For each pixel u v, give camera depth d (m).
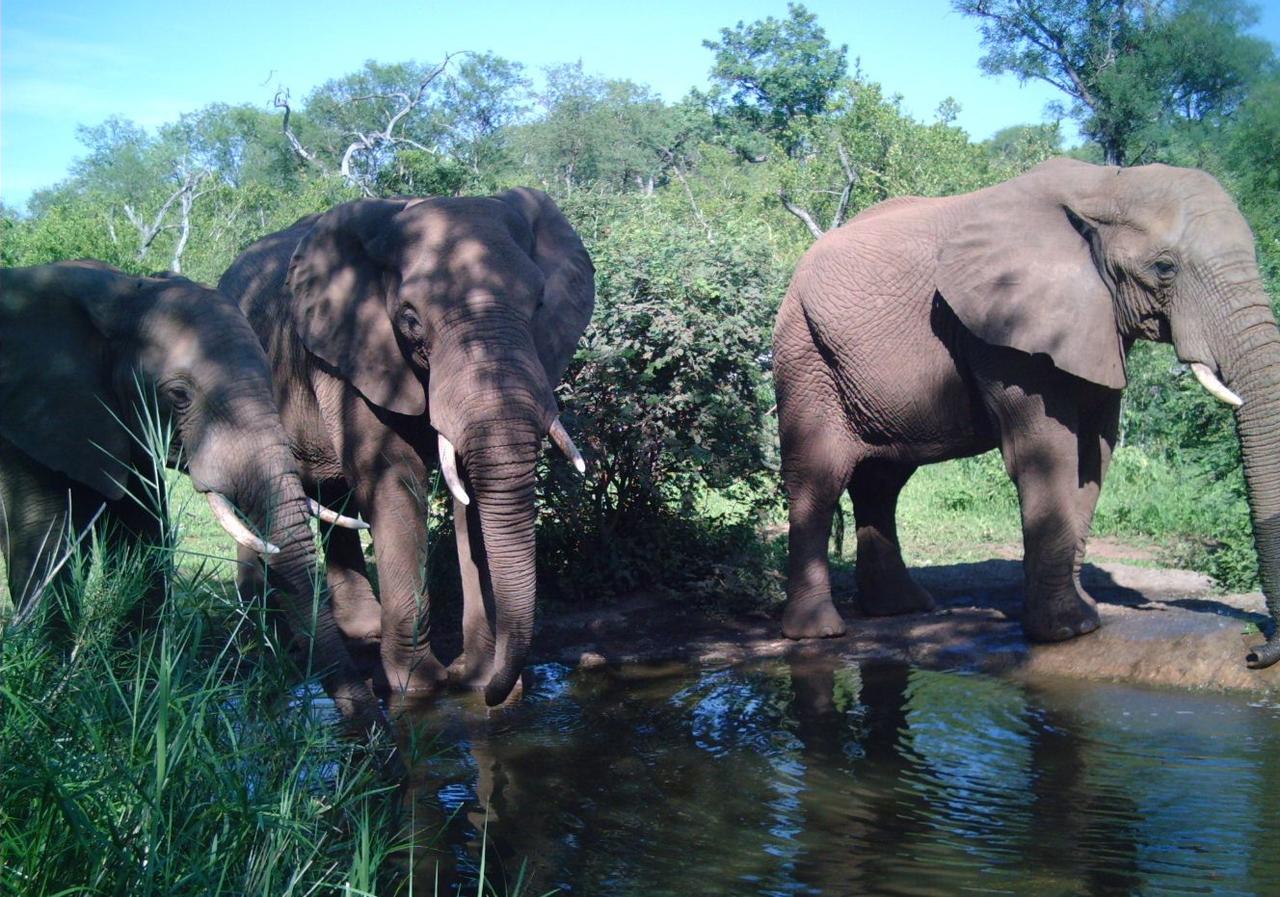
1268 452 6.75
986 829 4.97
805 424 8.58
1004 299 7.48
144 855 3.42
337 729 5.11
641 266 9.26
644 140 58.09
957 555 11.07
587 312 7.25
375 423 7.05
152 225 38.88
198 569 4.81
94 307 5.53
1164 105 28.09
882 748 6.07
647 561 9.45
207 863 3.45
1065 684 7.21
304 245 7.14
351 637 8.28
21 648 4.00
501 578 6.24
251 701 4.57
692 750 6.05
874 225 8.45
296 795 4.05
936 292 7.99
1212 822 4.98
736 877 4.52
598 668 7.77
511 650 6.30
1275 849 4.70
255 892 3.51
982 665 7.68
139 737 3.79
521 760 5.88
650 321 9.12
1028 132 28.28
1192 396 11.93
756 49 59.25
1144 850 4.71
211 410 5.23
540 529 9.35
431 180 23.70
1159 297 7.11
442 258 6.53
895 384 8.18
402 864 4.61
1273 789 5.36
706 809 5.22
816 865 4.62
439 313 6.39
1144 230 7.11
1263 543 6.77
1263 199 21.20
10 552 5.69
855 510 9.14
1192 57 27.70
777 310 9.55
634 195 13.04
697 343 9.05
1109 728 6.32
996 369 7.69
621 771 5.72
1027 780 5.56
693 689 7.25
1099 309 7.33
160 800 3.48
